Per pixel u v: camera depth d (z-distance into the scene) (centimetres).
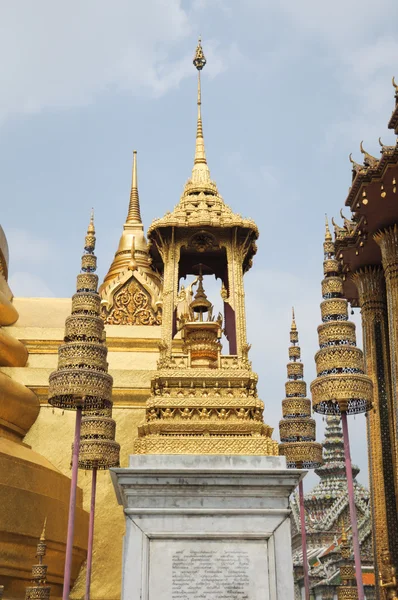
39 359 2698
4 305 2695
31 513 2108
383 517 2223
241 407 1317
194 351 1441
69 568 1194
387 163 1972
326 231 1420
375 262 2516
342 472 5247
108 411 1744
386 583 1886
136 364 2658
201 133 1703
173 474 1161
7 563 2027
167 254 1531
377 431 2345
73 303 1384
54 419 2509
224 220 1517
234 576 1116
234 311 1480
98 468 1669
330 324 1296
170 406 1311
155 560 1120
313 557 4506
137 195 3625
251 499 1159
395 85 1970
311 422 1883
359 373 1263
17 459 2131
